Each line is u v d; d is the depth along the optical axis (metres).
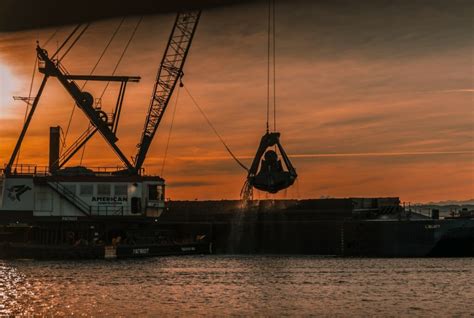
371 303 71.50
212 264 104.19
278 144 121.38
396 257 116.38
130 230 115.56
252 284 83.25
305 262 108.31
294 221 125.00
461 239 115.44
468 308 69.31
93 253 106.25
